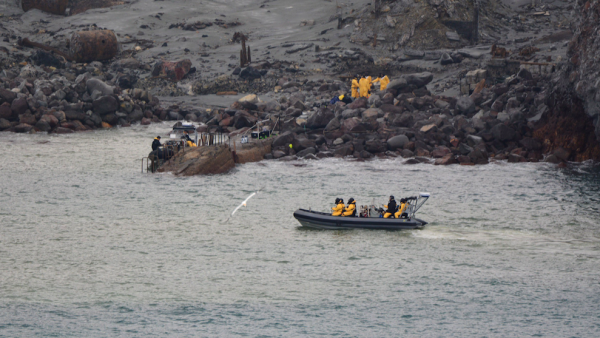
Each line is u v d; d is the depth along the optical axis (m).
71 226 124.06
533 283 95.94
